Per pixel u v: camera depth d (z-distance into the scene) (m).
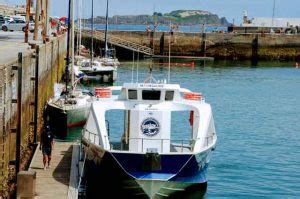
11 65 20.98
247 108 52.00
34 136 28.61
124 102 23.22
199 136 22.20
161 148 21.95
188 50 104.50
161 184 20.86
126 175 20.86
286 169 29.59
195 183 22.06
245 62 103.19
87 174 23.30
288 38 106.19
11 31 67.00
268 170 29.25
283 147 35.19
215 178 27.28
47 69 40.88
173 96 23.56
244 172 28.64
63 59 69.06
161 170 20.97
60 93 41.94
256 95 61.38
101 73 65.50
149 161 20.75
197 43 104.38
